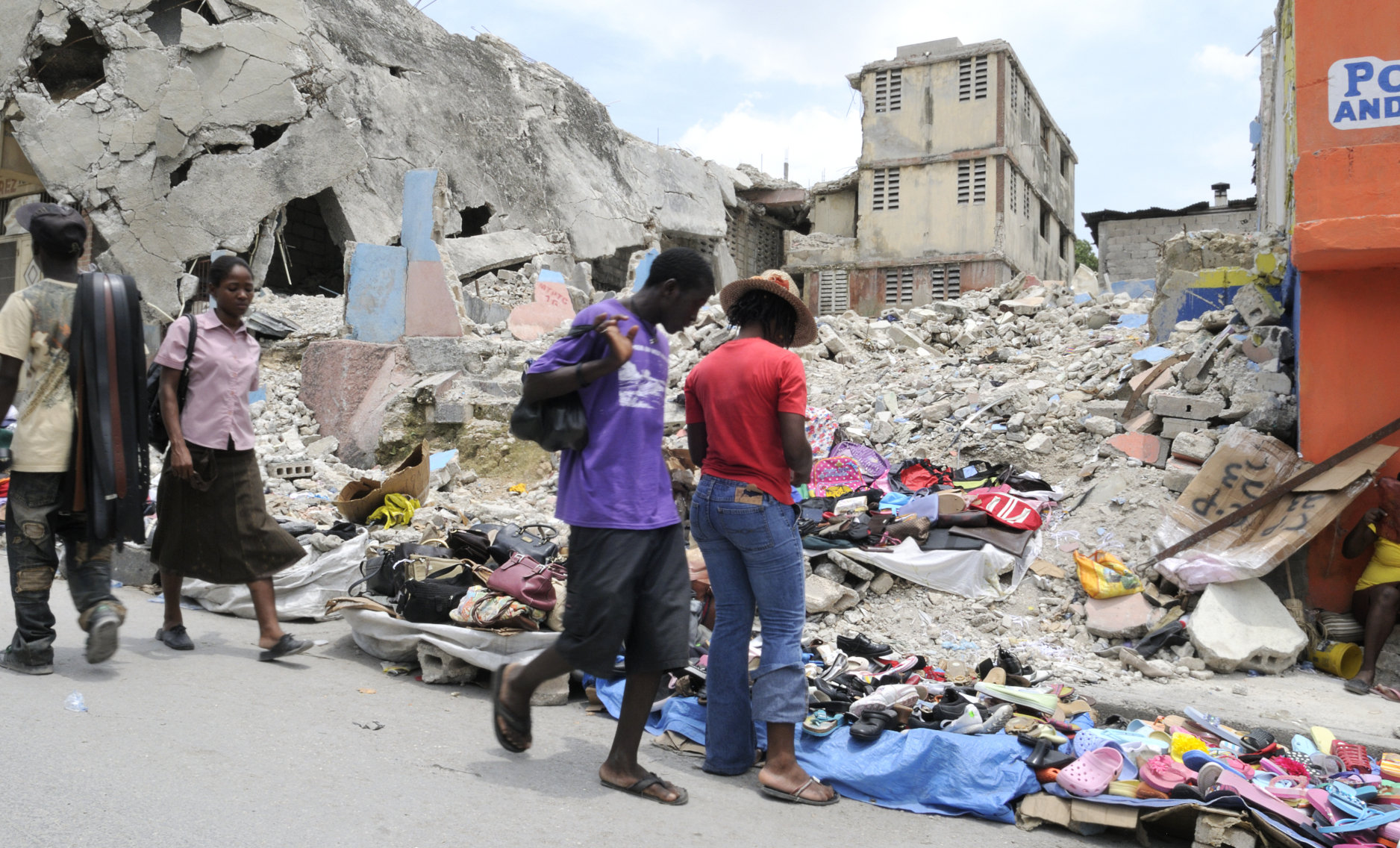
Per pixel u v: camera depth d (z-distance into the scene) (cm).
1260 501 509
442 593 426
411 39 1936
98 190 1517
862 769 333
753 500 318
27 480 356
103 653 356
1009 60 2533
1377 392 506
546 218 2058
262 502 425
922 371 946
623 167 2364
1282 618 477
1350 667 471
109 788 256
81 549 366
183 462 397
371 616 441
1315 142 491
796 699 321
